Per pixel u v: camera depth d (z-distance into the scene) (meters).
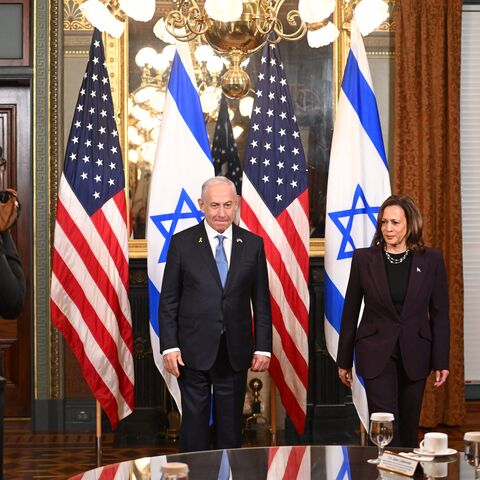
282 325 5.32
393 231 4.21
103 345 5.25
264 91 5.47
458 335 6.67
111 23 3.73
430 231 6.61
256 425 6.54
